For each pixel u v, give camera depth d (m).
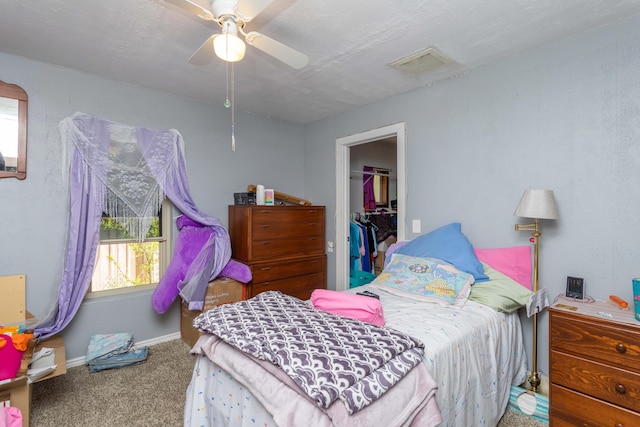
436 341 1.48
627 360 1.47
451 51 2.19
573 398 1.64
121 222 2.67
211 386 1.57
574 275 1.99
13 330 1.83
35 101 2.36
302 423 1.01
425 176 2.78
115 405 2.00
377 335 1.35
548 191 1.96
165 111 2.96
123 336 2.68
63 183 2.46
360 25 1.88
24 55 2.27
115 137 2.63
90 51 2.21
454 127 2.58
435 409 1.22
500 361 1.87
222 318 1.56
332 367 1.11
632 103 1.79
